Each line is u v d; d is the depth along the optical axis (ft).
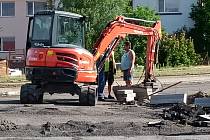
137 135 44.34
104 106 69.97
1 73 139.44
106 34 79.10
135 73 122.52
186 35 158.71
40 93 72.79
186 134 44.98
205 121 50.96
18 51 178.81
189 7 160.97
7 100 81.76
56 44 72.28
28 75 73.05
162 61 146.92
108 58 80.38
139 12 146.51
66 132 45.85
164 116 56.75
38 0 182.70
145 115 59.21
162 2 162.71
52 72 71.46
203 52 156.66
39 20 73.31
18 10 182.29
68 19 73.97
